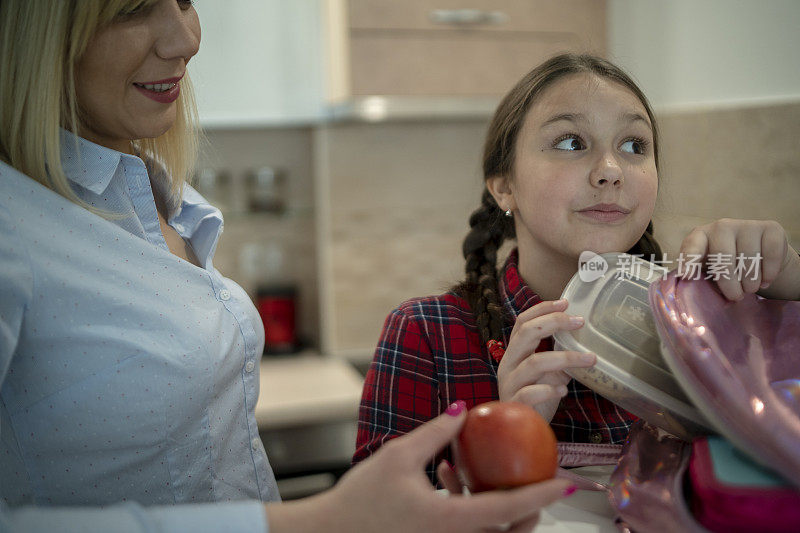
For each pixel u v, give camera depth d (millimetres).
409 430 746
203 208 844
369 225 2154
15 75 591
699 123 1621
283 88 1982
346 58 1748
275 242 2189
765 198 1389
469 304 794
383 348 793
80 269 608
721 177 1540
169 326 651
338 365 2035
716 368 429
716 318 493
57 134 597
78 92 626
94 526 418
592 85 657
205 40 1917
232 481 735
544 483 419
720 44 1528
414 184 2170
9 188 587
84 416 616
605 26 1910
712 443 443
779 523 384
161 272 675
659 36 1771
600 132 641
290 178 2178
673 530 421
